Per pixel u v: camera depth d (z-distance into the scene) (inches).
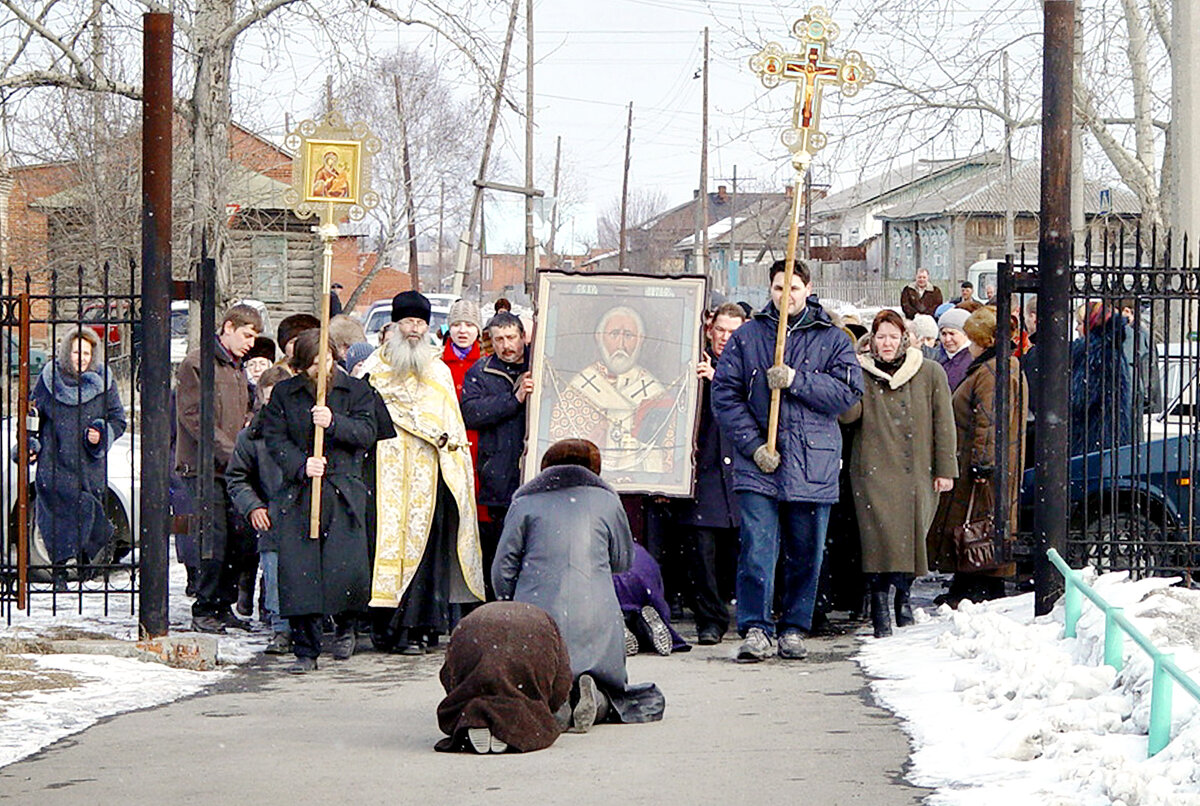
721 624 470.3
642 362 487.2
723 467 475.5
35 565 467.2
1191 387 472.4
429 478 453.4
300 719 354.0
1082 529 466.9
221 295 807.7
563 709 327.9
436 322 1482.5
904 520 454.6
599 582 341.4
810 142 441.7
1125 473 505.4
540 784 280.5
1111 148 948.0
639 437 481.7
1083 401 496.1
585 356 487.2
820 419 430.6
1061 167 444.5
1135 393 452.8
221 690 398.9
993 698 345.7
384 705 374.3
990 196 2010.3
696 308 492.1
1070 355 444.8
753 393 433.1
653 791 273.9
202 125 788.6
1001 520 457.7
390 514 448.8
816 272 2940.5
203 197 796.0
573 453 354.9
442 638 491.5
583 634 336.8
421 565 453.1
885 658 420.2
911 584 536.7
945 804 260.2
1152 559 444.5
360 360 507.2
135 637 446.9
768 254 3634.4
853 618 499.2
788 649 427.8
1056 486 441.7
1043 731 294.8
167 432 441.1
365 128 447.2
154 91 437.4
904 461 457.1
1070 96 443.5
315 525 425.7
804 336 433.4
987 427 489.7
